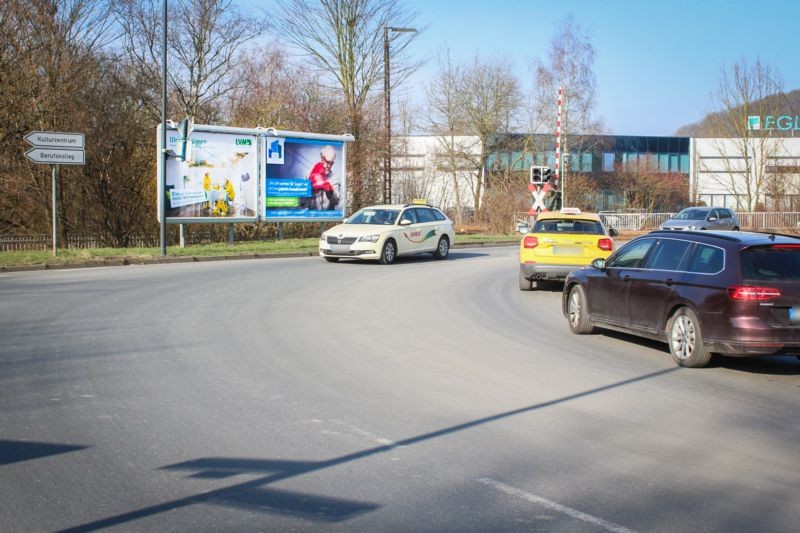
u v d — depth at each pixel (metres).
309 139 27.23
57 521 4.35
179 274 17.36
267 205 26.38
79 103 28.27
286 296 13.99
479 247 30.38
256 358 8.77
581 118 51.47
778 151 57.06
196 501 4.66
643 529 4.34
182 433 5.98
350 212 35.34
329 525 4.33
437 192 54.62
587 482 5.08
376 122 36.62
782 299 8.02
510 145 53.62
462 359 8.97
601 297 10.41
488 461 5.46
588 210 46.69
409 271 19.16
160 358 8.66
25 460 5.35
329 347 9.50
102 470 5.17
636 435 6.15
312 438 5.91
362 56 36.69
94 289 14.43
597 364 8.88
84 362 8.39
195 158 24.61
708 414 6.82
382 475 5.14
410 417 6.53
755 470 5.37
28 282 15.48
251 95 36.06
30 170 27.27
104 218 29.16
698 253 8.91
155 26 34.19
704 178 69.12
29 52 26.95
